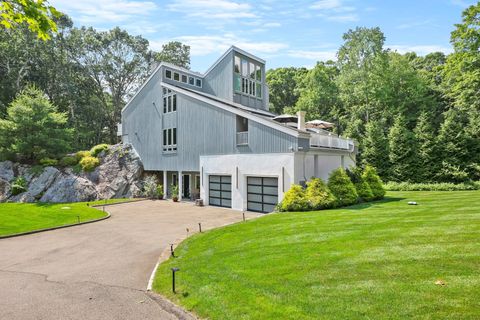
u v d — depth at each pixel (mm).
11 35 40844
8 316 6480
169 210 21312
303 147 18328
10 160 31281
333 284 6582
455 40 27516
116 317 6336
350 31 45969
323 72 50125
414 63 55062
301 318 5387
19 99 32000
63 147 32312
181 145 25859
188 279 7906
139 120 30797
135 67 55469
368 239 9602
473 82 29281
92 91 52156
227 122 21906
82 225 16594
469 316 4957
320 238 10234
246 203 20844
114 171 30031
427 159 34188
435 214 13055
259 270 7879
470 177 33094
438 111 43281
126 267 9719
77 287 8055
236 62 28500
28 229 15305
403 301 5582
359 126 43500
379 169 36594
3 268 9781
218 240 11633
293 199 16797
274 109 61969
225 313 5930
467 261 7184
